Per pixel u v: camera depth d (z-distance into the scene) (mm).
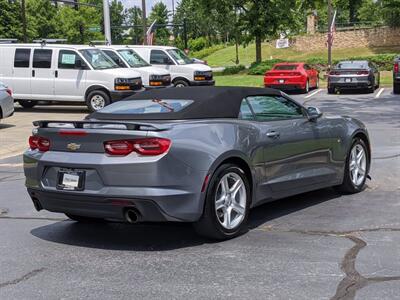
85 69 18969
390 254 5156
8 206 7570
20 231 6332
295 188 6625
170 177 5246
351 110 18047
